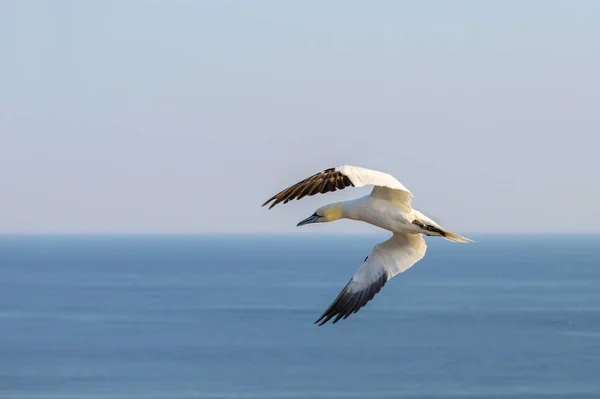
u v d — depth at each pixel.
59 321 97.69
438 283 158.00
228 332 86.94
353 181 10.02
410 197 11.70
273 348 76.38
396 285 153.25
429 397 56.12
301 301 118.81
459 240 11.62
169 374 64.31
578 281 160.88
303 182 10.05
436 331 87.25
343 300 12.38
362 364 67.88
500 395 56.59
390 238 12.58
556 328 88.94
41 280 171.00
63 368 67.06
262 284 154.75
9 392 58.41
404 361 69.19
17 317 102.12
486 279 169.12
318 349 75.62
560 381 61.09
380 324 93.75
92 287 149.50
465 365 67.44
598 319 95.88
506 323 93.56
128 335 85.38
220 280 167.75
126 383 61.09
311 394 56.97
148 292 137.62
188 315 102.81
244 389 58.78
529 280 165.12
